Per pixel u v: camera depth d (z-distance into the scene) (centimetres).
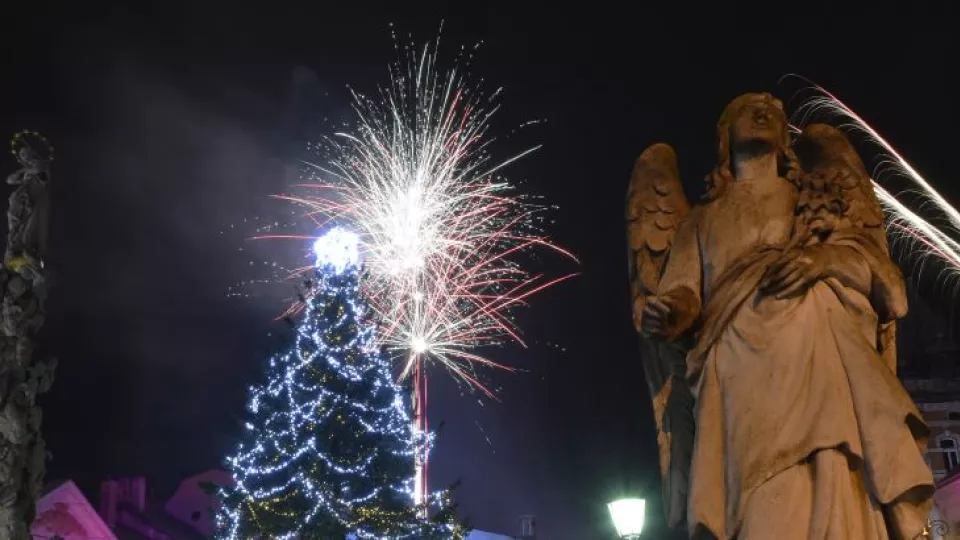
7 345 1295
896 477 470
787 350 499
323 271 3102
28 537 1278
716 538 492
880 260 519
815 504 475
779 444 486
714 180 568
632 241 593
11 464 1265
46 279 1341
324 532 2858
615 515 1369
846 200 548
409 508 2953
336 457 2917
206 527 4447
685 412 556
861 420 484
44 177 1377
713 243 541
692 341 539
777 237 532
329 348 2992
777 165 567
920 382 3953
